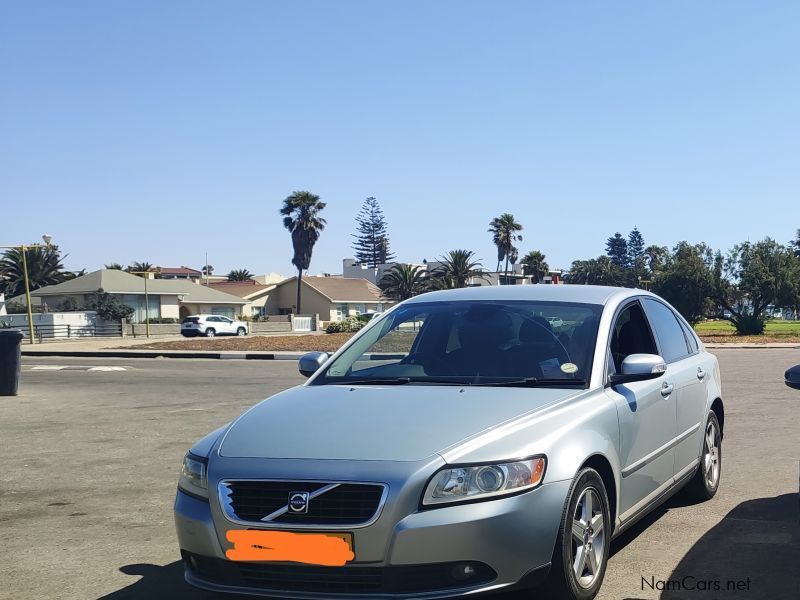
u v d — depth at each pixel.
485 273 99.38
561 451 4.19
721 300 49.78
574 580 4.20
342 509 3.88
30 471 8.56
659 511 6.39
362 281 94.88
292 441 4.21
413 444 4.04
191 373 21.16
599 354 5.05
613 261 164.50
